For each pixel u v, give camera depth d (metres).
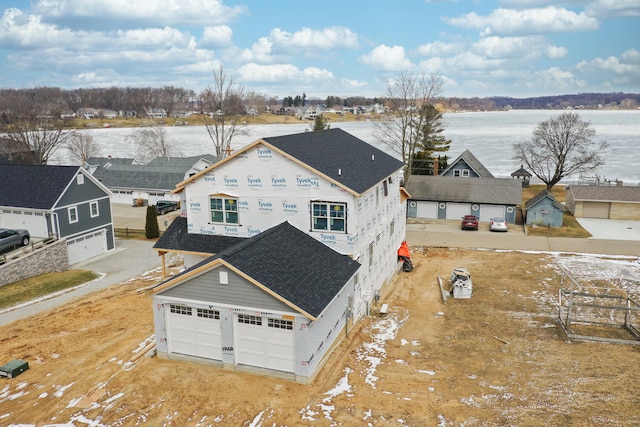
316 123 77.19
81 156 92.50
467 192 50.91
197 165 72.81
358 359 19.84
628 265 34.06
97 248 39.56
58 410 15.89
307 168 22.81
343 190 22.39
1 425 15.09
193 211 25.64
